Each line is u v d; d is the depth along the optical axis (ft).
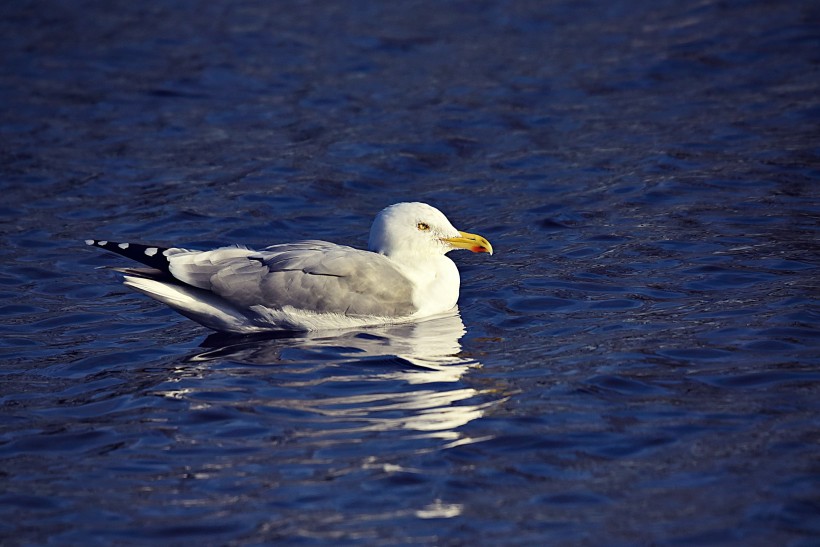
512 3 107.45
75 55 94.12
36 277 52.80
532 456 32.94
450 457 33.06
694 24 95.71
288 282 44.57
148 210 62.18
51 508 30.76
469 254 55.06
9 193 65.00
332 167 68.54
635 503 30.07
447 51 92.89
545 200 61.87
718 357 39.83
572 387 37.78
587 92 81.00
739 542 28.02
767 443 32.94
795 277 47.85
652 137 71.10
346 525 29.40
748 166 64.54
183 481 32.09
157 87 85.61
